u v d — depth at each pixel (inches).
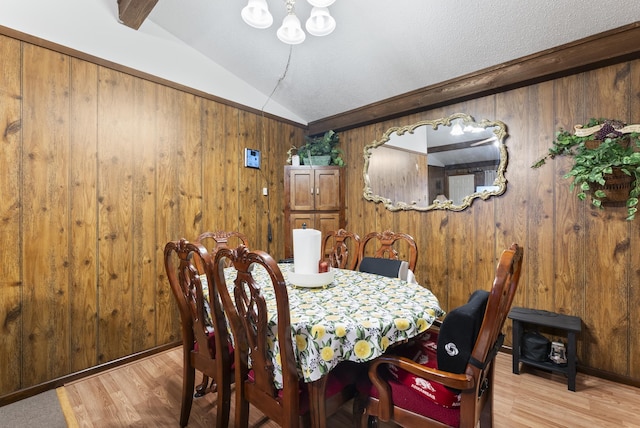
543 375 87.7
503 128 101.7
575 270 90.1
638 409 72.1
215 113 120.6
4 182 75.8
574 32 82.3
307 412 48.0
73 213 86.3
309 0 65.8
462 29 88.5
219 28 104.0
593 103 86.8
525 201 98.8
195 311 61.7
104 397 77.9
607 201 83.9
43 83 81.3
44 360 81.6
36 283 80.4
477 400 43.6
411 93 118.9
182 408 66.2
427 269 121.5
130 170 97.5
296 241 68.8
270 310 52.9
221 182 122.6
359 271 89.9
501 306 41.8
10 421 68.9
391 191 132.2
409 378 50.0
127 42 97.0
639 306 81.0
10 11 76.4
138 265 99.1
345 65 113.5
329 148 143.7
